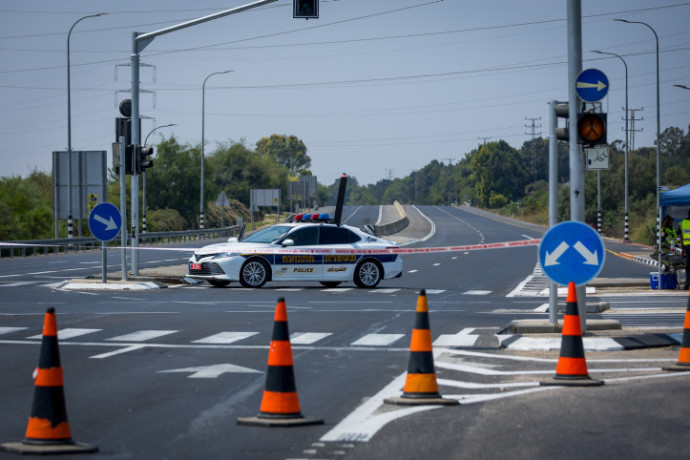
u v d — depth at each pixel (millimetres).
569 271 15023
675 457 8977
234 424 10859
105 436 10281
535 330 18797
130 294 30641
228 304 27094
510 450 9305
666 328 20141
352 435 10156
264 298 29234
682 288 32812
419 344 12070
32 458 9305
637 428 10234
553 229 15078
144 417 11320
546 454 9125
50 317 9805
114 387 13461
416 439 9883
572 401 11867
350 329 20875
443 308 26188
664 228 32969
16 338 19375
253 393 12969
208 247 33969
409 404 11852
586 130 17203
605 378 14000
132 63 35969
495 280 39375
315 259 33531
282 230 34406
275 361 10953
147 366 15500
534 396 12305
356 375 14586
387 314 24281
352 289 33688
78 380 14078
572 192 17656
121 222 33156
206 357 16547
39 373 9750
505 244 28578
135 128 36281
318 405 12055
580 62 17594
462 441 9742
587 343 17312
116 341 18766
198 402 12297
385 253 34344
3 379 14297
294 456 9266
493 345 17828
